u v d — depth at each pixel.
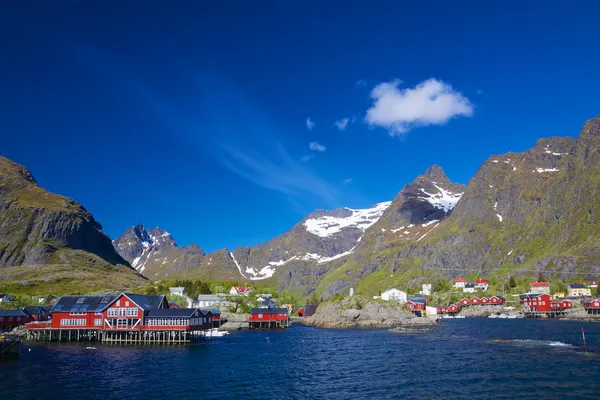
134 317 121.81
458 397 61.06
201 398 62.06
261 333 159.00
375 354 99.50
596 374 71.56
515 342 111.88
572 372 73.44
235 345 118.88
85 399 61.25
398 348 108.31
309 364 87.56
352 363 88.31
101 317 124.69
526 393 61.88
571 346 102.94
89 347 112.19
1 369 81.75
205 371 80.19
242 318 199.88
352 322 191.50
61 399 61.31
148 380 72.69
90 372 78.88
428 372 77.56
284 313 187.12
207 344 121.06
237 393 64.69
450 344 112.94
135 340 121.62
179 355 99.19
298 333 157.50
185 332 120.69
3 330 148.62
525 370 76.12
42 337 127.50
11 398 61.97
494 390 64.00
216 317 181.88
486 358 89.12
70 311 126.00
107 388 67.31
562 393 61.28
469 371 77.12
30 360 91.69
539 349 99.00
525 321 192.75
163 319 121.44
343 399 61.38
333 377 75.25
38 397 62.34
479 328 159.12
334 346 115.38
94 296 133.12
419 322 188.75
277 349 110.12
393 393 64.06
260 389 67.06
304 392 65.25
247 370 81.31
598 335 124.94
